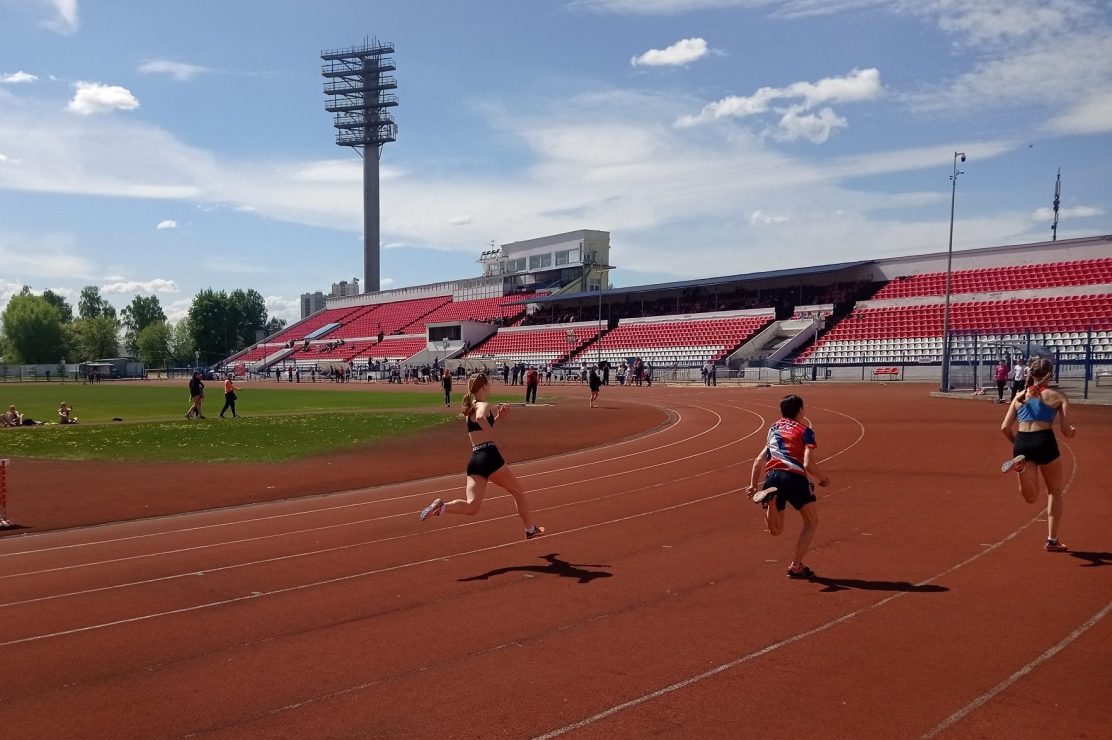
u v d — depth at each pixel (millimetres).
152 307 166250
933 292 56781
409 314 107250
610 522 10844
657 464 16875
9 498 14070
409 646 6152
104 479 16188
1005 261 56062
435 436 24453
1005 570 7754
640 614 6785
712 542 9453
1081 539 8906
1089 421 22109
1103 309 46688
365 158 118875
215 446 22031
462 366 83062
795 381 52031
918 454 16578
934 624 6270
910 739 4406
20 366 107688
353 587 7934
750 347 59531
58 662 5992
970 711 4723
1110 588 7074
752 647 5898
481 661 5785
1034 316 48750
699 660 5672
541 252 97250
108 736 4742
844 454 16922
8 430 27328
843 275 65062
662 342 67938
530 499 12992
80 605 7500
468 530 10625
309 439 23781
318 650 6117
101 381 94188
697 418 28766
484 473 9148
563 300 83188
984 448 17203
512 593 7547
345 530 10922
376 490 14828
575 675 5465
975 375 35281
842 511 10953
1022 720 4594
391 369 81625
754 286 71250
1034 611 6508
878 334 54188
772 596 7184
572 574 8195
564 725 4699
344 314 120500
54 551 10031
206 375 109562
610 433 24297
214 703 5176
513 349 81812
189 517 12438
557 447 20891
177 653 6133
